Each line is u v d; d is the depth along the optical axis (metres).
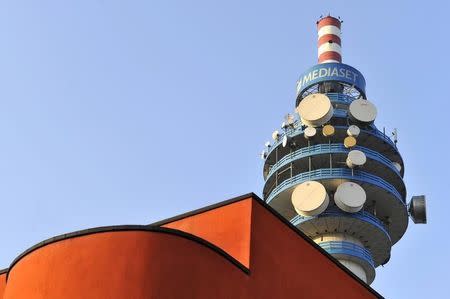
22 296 21.52
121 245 21.14
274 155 56.75
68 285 20.84
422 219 53.47
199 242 21.69
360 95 60.16
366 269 51.47
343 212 51.06
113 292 20.39
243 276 22.80
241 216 24.84
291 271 25.33
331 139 54.50
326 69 60.12
